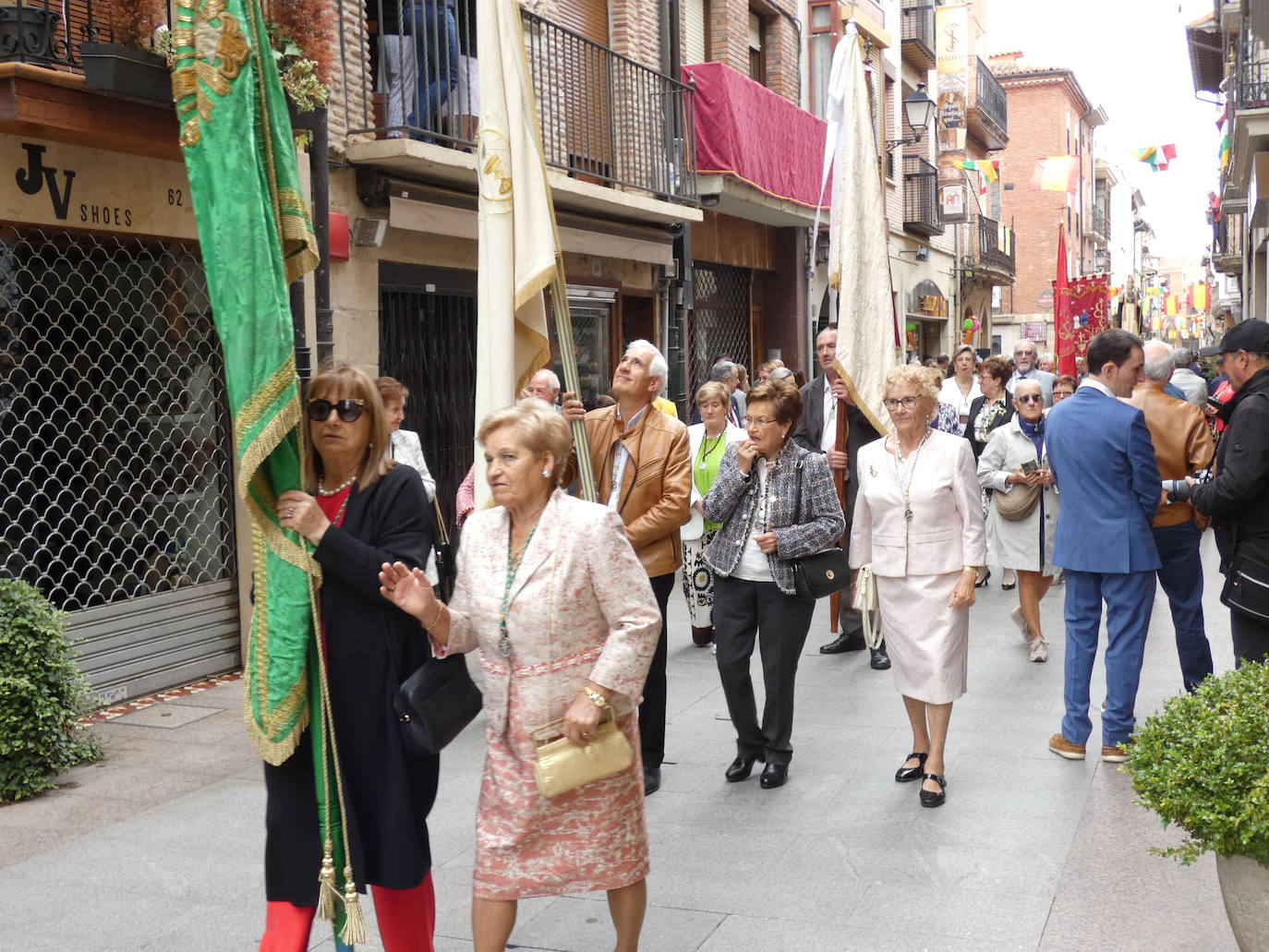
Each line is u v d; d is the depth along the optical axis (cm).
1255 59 1616
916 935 413
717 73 1482
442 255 1091
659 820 534
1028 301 5262
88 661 734
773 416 565
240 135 334
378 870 340
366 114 981
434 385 1105
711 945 409
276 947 344
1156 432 652
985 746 634
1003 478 830
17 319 708
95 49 641
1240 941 356
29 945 418
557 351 1261
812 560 563
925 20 2638
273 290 335
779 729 575
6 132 666
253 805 562
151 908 448
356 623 341
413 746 334
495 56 554
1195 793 354
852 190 810
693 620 897
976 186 3512
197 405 830
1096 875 461
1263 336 562
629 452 579
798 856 488
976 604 1051
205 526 834
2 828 535
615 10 1378
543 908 441
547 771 326
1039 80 5188
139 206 758
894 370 563
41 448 722
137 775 610
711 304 1744
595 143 1351
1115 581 591
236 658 850
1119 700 593
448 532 1107
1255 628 555
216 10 332
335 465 351
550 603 333
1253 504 549
